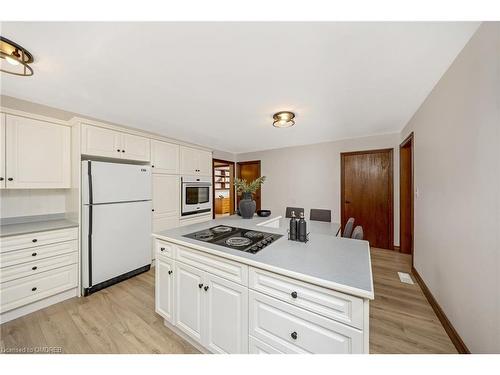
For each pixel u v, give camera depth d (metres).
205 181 3.80
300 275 0.91
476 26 1.15
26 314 1.79
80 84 1.77
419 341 1.49
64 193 2.40
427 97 2.05
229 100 2.12
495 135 1.05
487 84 1.11
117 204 2.35
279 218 2.54
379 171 3.62
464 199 1.36
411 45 1.30
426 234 2.12
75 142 2.17
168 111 2.43
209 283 1.28
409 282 2.40
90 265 2.11
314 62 1.47
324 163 4.16
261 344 1.06
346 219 3.92
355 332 0.81
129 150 2.59
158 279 1.64
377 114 2.58
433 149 1.91
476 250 1.21
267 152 4.91
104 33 1.16
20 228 1.91
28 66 1.39
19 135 1.87
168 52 1.34
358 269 0.97
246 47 1.30
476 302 1.21
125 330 1.60
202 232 1.68
